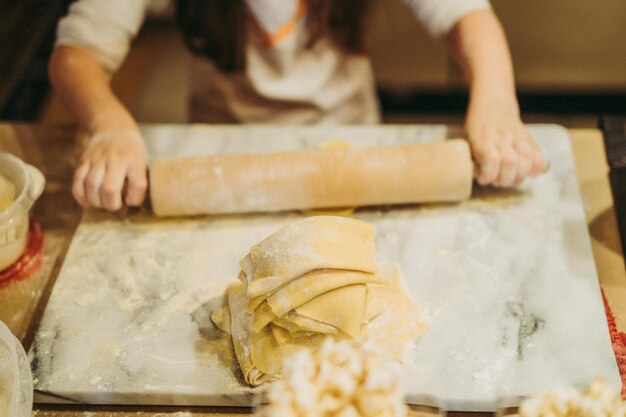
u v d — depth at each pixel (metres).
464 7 1.23
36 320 0.93
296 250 0.79
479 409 0.80
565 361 0.82
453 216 1.01
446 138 1.14
